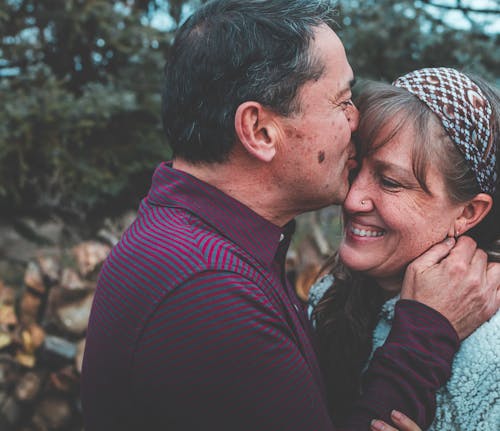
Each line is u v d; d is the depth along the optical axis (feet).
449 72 3.39
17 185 10.72
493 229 3.64
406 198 3.38
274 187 3.31
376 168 3.44
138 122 11.18
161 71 11.12
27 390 8.93
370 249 3.59
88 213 11.21
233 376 2.77
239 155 3.22
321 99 3.19
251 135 3.10
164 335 2.78
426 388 3.09
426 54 10.85
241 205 3.25
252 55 3.05
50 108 9.86
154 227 3.16
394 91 3.41
